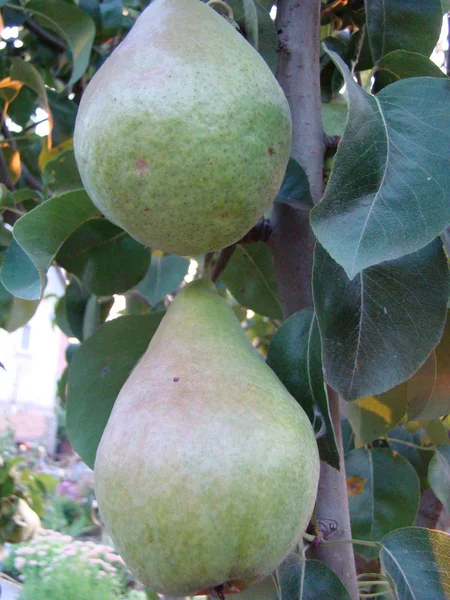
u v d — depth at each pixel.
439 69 0.31
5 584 1.43
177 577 0.23
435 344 0.26
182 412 0.23
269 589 0.31
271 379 0.26
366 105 0.25
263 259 0.42
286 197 0.30
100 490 0.24
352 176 0.23
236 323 0.28
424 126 0.24
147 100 0.23
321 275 0.26
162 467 0.22
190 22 0.25
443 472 0.45
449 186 0.23
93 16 0.53
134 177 0.24
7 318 0.39
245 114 0.24
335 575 0.29
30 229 0.29
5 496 0.71
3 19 0.53
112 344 0.34
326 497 0.31
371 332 0.26
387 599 0.43
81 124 0.25
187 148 0.23
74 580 1.33
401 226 0.22
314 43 0.32
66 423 0.34
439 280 0.27
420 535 0.31
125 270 0.38
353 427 0.37
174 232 0.25
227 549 0.22
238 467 0.23
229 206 0.24
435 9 0.33
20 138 0.56
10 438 2.14
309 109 0.32
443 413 0.34
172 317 0.27
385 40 0.33
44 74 0.59
